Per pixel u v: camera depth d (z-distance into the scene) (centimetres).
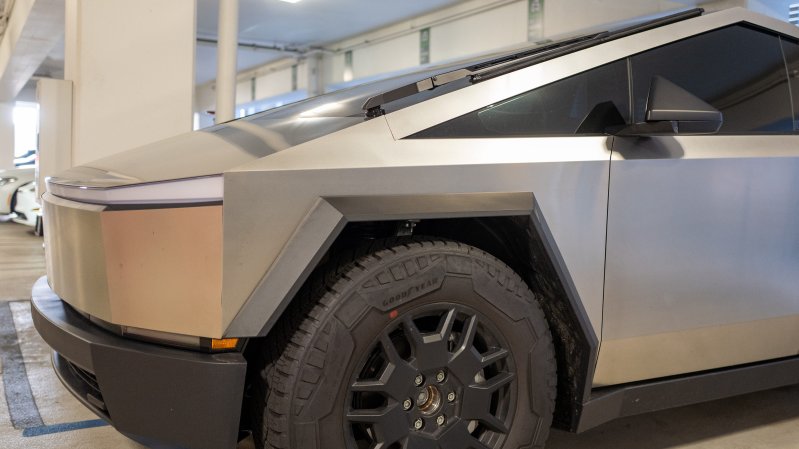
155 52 509
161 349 129
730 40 194
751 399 246
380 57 1416
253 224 126
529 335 154
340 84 1573
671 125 155
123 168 152
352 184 133
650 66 177
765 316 189
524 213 147
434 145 145
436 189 140
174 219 128
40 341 319
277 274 126
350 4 1199
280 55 1706
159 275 130
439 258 143
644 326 167
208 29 1448
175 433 128
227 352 128
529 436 155
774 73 201
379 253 139
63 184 155
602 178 159
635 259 165
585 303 157
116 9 495
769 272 188
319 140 138
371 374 141
